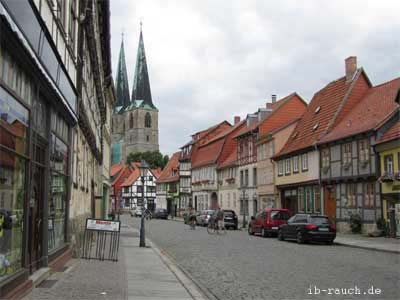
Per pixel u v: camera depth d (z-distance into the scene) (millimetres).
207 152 72062
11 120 7996
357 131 31219
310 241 27109
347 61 40406
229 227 45062
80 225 18594
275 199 46188
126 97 149375
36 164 10273
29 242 10086
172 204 87562
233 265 16078
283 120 51969
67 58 13688
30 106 9227
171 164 94250
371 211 30031
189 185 78188
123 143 142750
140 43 142875
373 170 29688
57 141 12820
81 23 16469
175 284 11555
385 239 27031
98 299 9016
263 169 50188
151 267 14711
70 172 14906
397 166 27156
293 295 10445
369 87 39062
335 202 34750
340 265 15891
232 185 60094
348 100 38156
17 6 7184
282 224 29203
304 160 39875
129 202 106688
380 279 12688
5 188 7844
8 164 7945
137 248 21641
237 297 10227
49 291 9430
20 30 7402
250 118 58781
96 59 23156
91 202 25656
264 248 23062
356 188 31875
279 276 13359
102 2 23859
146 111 141000
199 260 17719
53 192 12406
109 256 16734
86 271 12789
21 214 8961
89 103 22000
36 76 9398
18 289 8305
